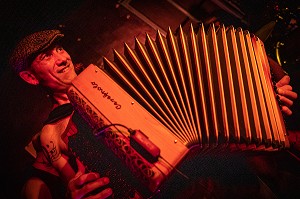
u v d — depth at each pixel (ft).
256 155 4.29
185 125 3.68
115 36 6.08
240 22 6.37
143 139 3.54
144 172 3.50
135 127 3.61
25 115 5.20
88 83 3.81
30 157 4.95
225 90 3.89
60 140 4.84
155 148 3.51
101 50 5.95
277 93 4.14
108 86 3.79
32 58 4.90
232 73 4.00
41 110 5.18
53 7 6.08
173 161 3.53
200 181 4.44
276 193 4.65
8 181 4.89
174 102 3.76
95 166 4.82
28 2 5.99
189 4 6.32
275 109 4.05
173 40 4.02
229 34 4.19
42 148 4.85
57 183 4.78
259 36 4.97
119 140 3.58
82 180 4.74
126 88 3.87
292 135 4.30
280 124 4.01
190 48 4.00
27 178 4.86
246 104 3.89
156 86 3.84
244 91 3.95
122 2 6.26
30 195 4.77
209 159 4.79
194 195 4.31
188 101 3.76
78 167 4.80
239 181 4.61
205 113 3.74
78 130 4.90
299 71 6.01
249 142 3.78
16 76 5.25
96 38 6.01
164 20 6.28
